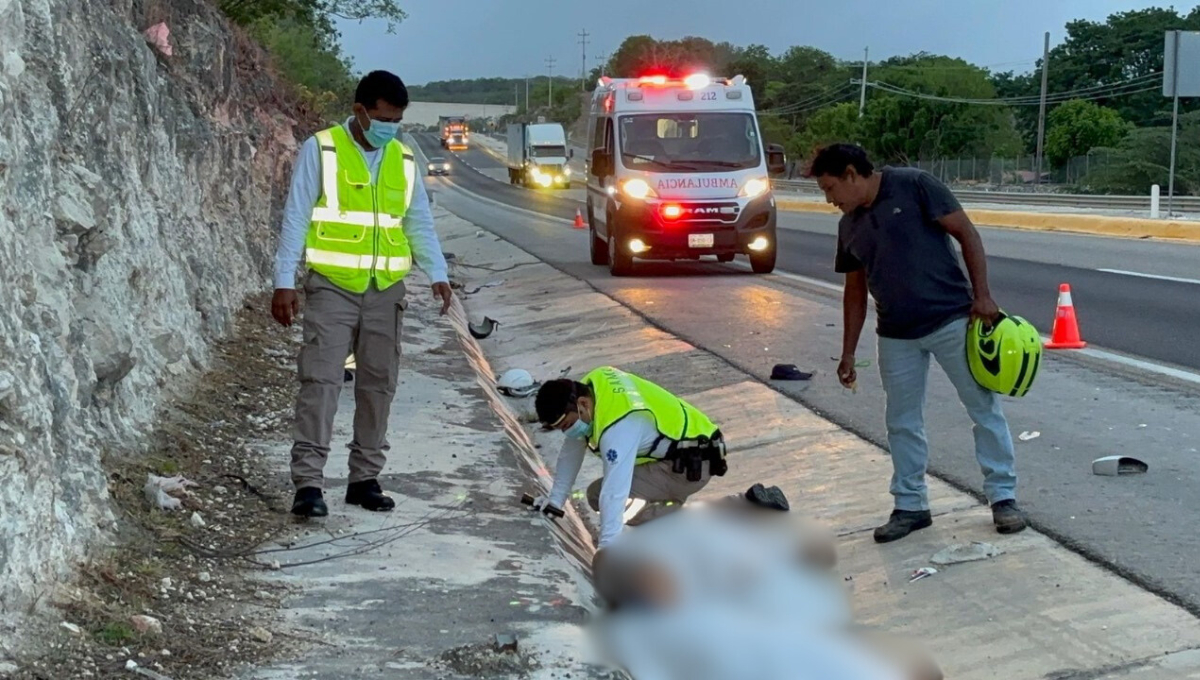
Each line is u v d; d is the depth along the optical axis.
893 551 6.00
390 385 6.14
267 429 7.74
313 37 29.92
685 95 19.41
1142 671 4.52
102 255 6.56
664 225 18.41
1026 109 83.75
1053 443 7.56
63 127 6.50
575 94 175.38
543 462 8.76
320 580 5.11
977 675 4.68
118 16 9.11
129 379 6.73
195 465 6.52
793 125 104.88
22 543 4.16
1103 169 52.41
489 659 4.26
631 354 11.91
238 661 4.17
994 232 26.20
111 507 5.33
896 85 78.69
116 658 4.03
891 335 6.07
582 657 4.37
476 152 125.81
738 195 18.56
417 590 5.04
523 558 5.57
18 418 4.34
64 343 5.33
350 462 6.22
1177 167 49.91
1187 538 5.66
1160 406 8.37
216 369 8.99
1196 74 25.66
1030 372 5.79
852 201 6.02
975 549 5.75
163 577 4.85
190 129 10.61
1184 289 14.78
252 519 5.83
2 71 5.24
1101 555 5.52
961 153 69.62
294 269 5.87
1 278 4.61
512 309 16.58
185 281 9.37
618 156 18.94
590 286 17.47
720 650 4.02
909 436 6.13
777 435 8.34
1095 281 15.98
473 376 10.57
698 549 4.23
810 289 16.39
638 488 5.82
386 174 5.97
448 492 6.65
